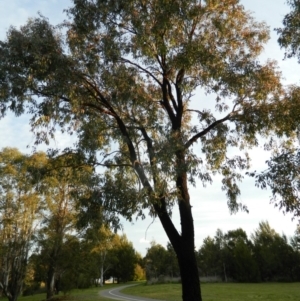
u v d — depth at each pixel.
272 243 80.06
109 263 89.31
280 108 14.02
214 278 81.44
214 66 14.38
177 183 13.49
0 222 36.41
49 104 13.89
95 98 15.02
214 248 83.88
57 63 13.49
